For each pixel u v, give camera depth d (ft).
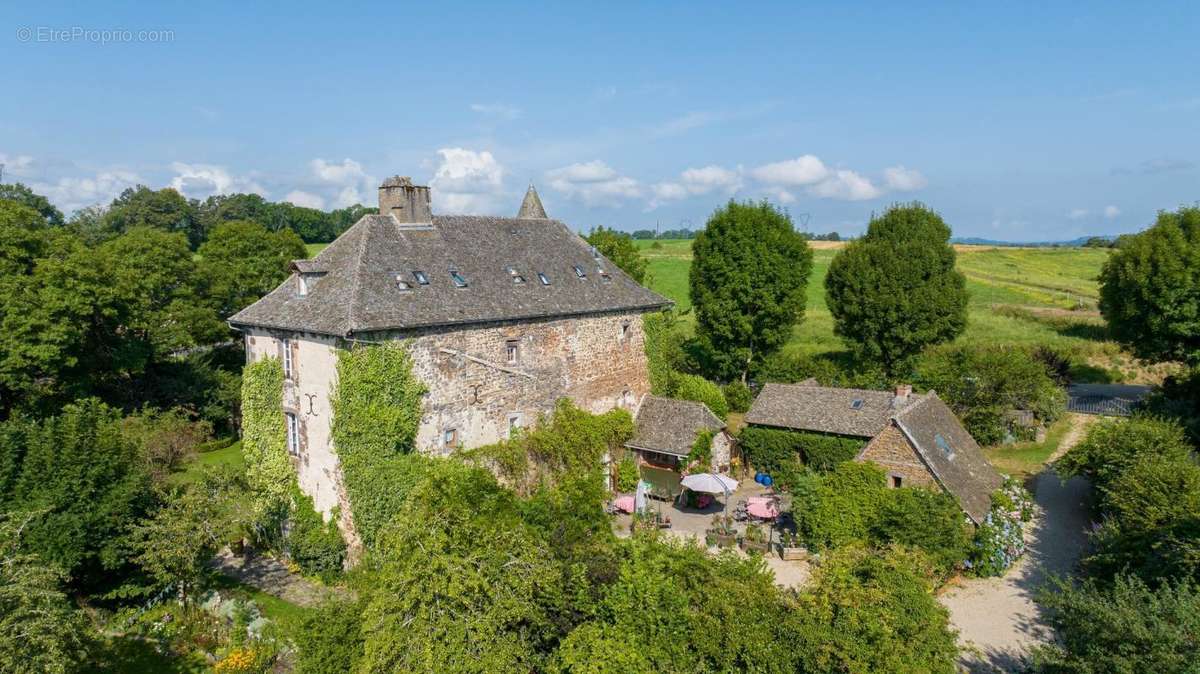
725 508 109.40
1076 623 55.62
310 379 92.73
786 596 58.90
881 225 169.78
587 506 74.54
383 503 86.02
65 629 58.95
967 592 83.82
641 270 213.66
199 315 170.50
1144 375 184.14
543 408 111.65
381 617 55.21
